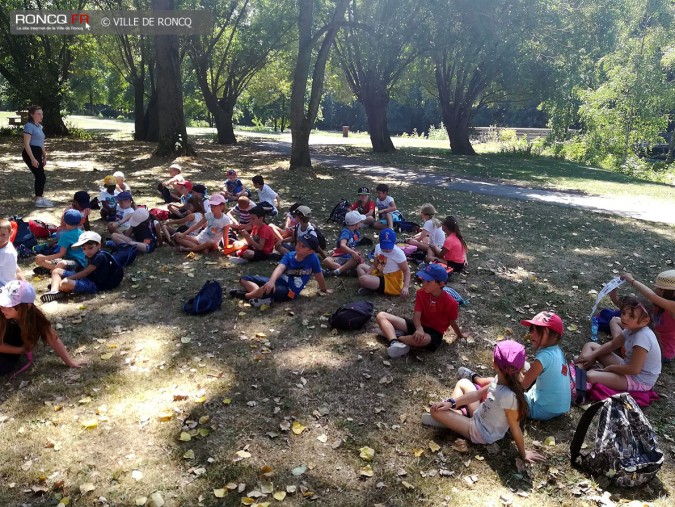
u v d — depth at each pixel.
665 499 3.76
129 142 28.39
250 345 5.68
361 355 5.57
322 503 3.60
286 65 38.44
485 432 4.19
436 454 4.15
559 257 9.62
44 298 6.46
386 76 29.62
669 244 11.02
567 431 4.50
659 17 34.91
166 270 7.80
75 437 4.14
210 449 4.07
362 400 4.81
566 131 38.78
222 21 31.73
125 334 5.82
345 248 7.92
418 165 24.66
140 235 8.59
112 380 4.93
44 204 11.12
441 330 5.72
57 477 3.73
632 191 19.33
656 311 5.71
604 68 38.06
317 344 5.77
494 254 9.54
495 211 13.84
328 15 26.95
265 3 32.88
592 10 26.62
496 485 3.85
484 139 48.91
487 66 30.12
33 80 29.03
